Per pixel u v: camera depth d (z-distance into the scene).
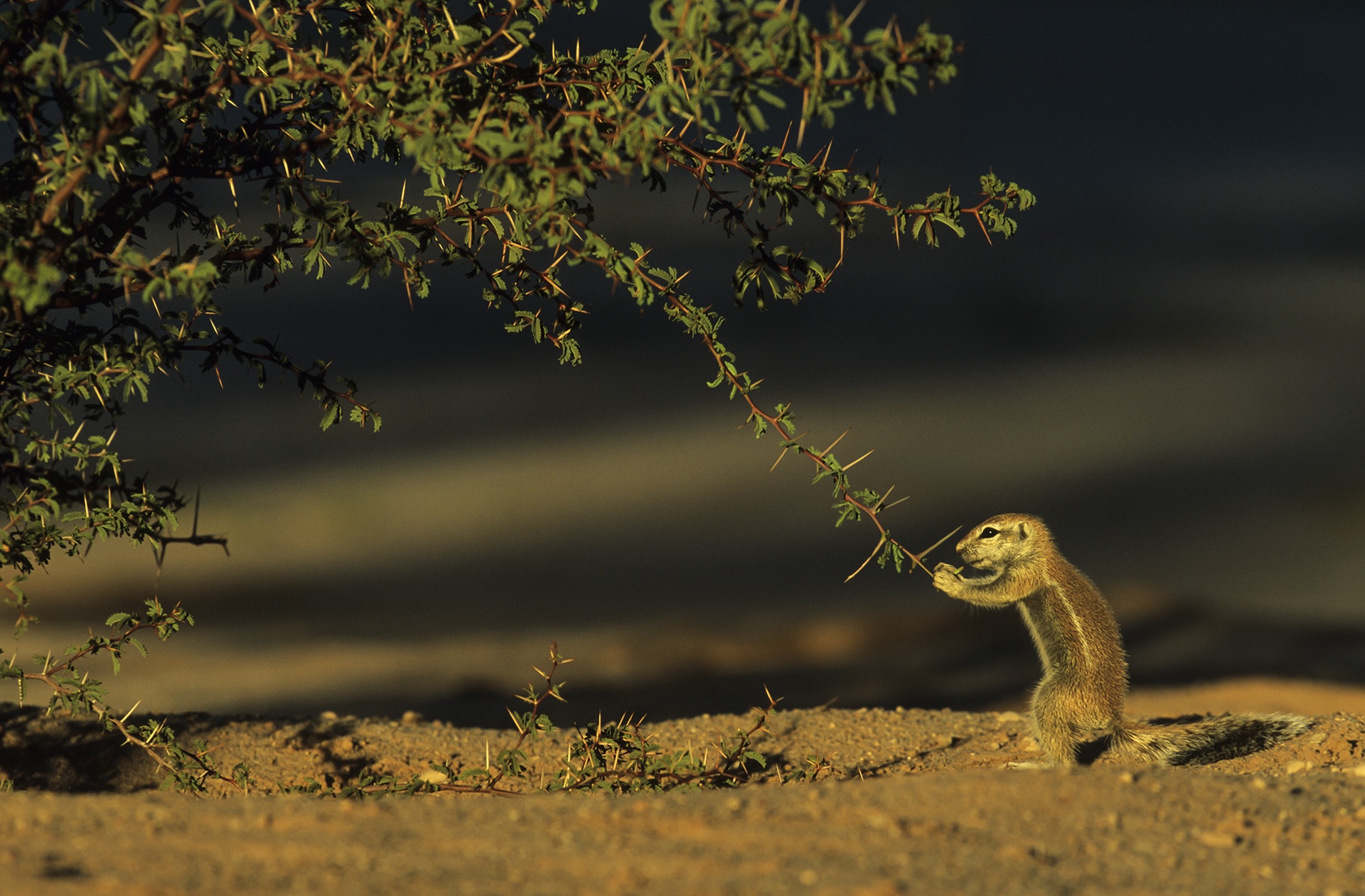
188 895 10.08
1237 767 16.62
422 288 15.01
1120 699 17.14
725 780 17.69
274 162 14.56
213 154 14.70
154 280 11.94
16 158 14.28
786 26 11.22
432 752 19.39
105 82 11.62
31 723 19.27
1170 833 11.82
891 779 13.55
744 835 11.56
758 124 11.55
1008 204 13.72
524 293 15.60
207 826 11.75
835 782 14.28
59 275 12.12
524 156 12.22
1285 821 12.17
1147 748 17.02
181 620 15.72
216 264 14.66
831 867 10.80
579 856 11.07
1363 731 17.81
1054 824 11.92
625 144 12.48
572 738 19.75
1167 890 10.61
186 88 12.93
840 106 11.65
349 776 18.56
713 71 11.43
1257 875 10.95
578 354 15.78
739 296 14.56
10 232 12.80
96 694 15.38
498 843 11.40
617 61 14.42
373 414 15.87
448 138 12.12
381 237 14.27
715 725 20.58
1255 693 25.25
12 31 13.69
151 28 11.84
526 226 13.11
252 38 13.45
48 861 10.70
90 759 18.77
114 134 12.03
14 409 14.96
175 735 19.09
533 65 14.21
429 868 10.81
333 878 10.55
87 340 15.06
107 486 15.55
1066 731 17.05
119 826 11.70
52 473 15.16
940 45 11.48
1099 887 10.63
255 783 18.14
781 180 14.14
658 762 16.62
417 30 13.41
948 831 11.70
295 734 19.95
